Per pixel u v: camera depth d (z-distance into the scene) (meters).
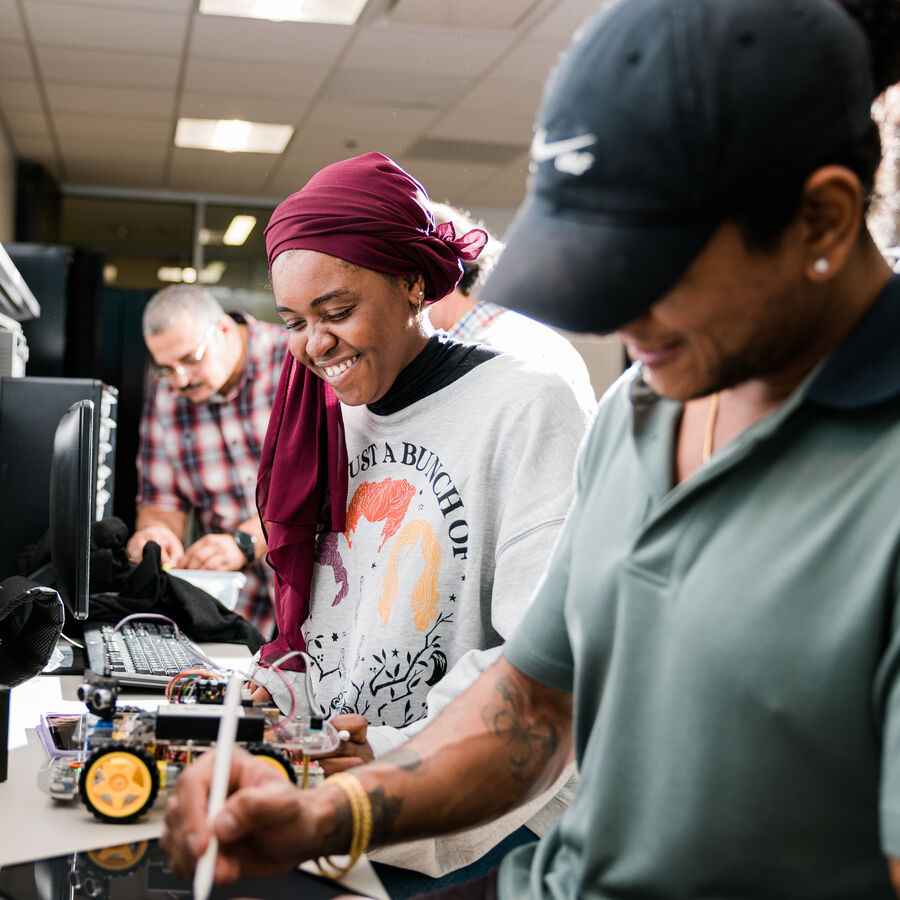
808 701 0.62
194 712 0.96
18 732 1.21
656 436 0.78
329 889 0.80
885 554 0.60
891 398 0.63
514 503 1.20
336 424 1.36
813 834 0.63
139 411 4.22
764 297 0.60
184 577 2.17
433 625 1.23
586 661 0.78
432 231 1.29
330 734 1.05
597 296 0.60
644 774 0.71
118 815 0.91
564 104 0.61
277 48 4.95
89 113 5.96
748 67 0.57
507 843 1.19
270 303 8.28
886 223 0.70
